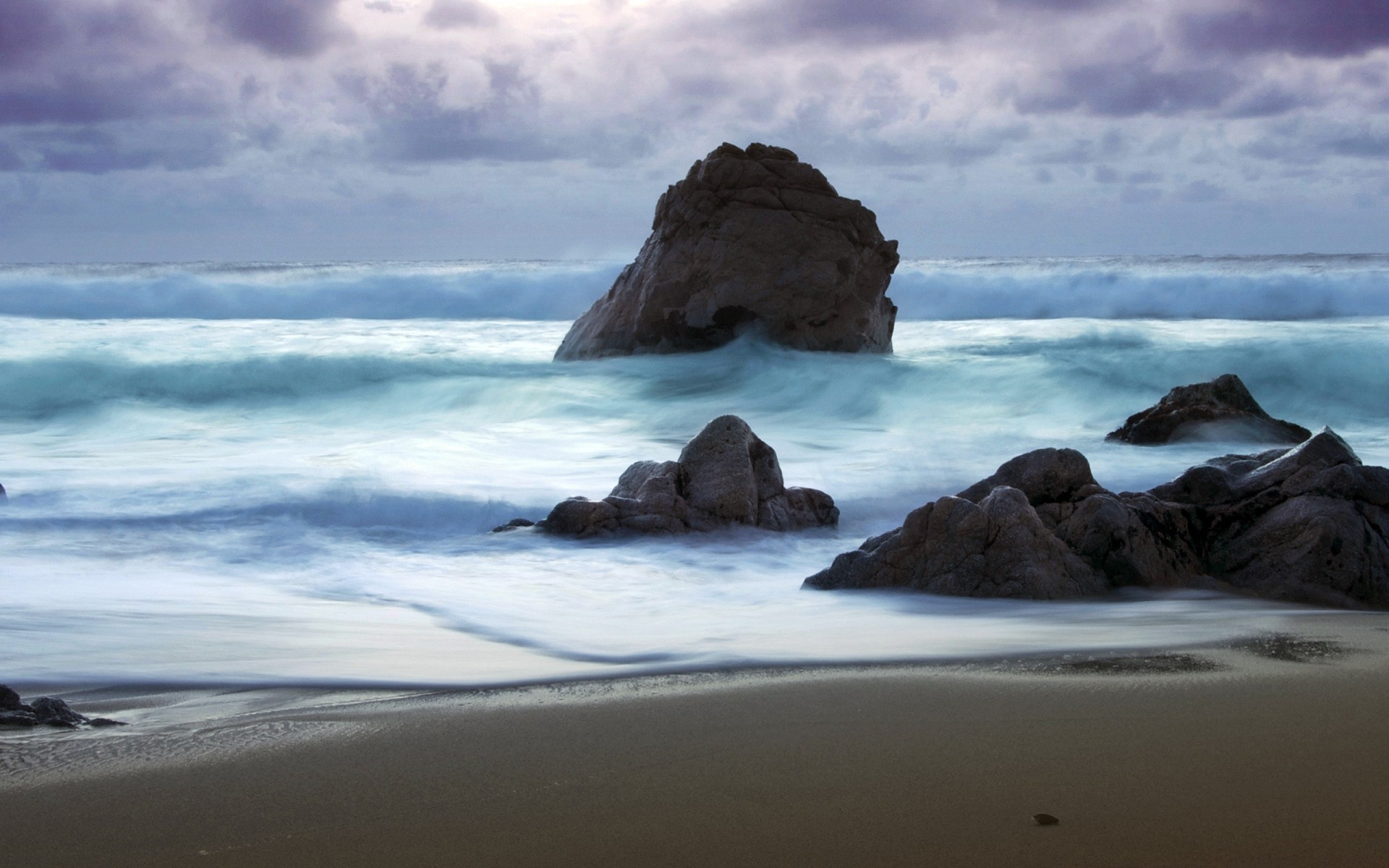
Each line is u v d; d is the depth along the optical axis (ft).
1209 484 25.14
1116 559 23.44
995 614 21.53
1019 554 23.08
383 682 17.10
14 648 19.44
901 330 98.89
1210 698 15.24
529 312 122.11
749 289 68.59
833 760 13.00
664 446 47.14
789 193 70.79
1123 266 223.92
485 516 33.42
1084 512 24.04
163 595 24.26
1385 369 62.80
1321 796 11.74
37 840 11.03
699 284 69.15
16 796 12.14
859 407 57.67
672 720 14.65
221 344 81.61
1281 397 60.90
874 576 24.07
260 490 35.86
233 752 13.56
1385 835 10.77
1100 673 16.66
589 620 22.04
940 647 18.71
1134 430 46.06
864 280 71.26
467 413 57.88
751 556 28.37
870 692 15.85
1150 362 65.10
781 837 10.89
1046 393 59.52
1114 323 104.83
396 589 25.11
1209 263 239.30
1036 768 12.62
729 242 69.41
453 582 25.76
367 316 120.16
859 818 11.30
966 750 13.26
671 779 12.47
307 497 34.65
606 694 16.03
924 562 23.76
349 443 48.03
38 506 34.12
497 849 10.71
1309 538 23.26
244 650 19.35
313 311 119.34
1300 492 24.26
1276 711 14.60
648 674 17.29
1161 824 11.08
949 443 46.52
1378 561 22.98
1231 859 10.30
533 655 18.92
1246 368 63.72
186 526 31.91
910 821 11.21
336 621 21.86
